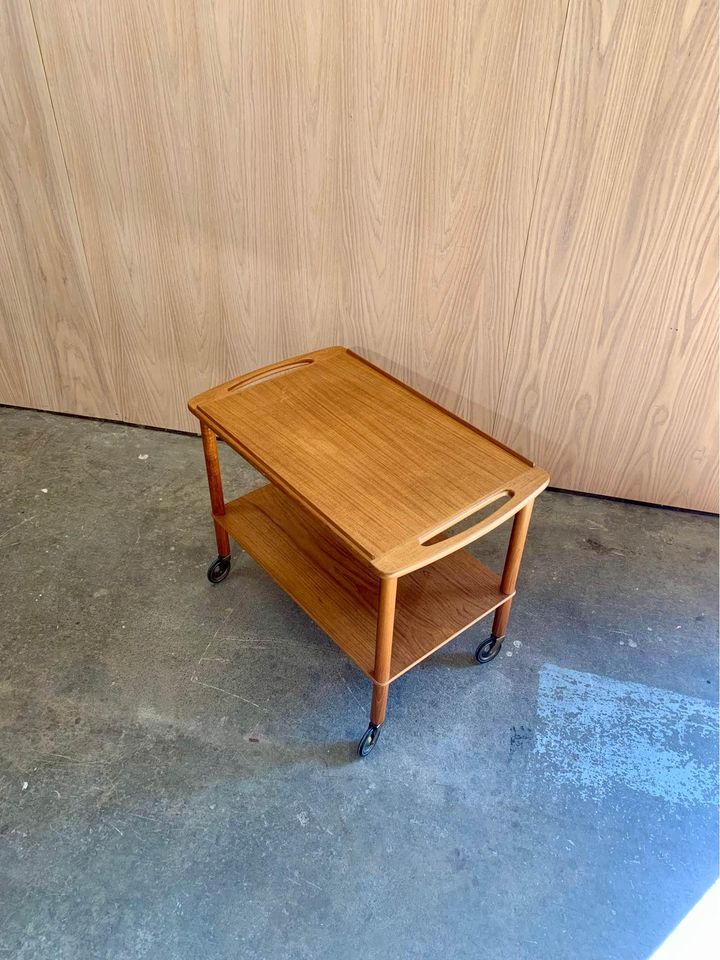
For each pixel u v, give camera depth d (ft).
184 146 5.08
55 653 4.93
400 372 5.94
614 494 6.22
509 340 5.48
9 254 5.98
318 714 4.64
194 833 4.04
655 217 4.66
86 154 5.28
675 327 5.12
